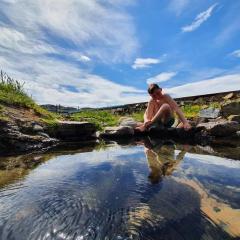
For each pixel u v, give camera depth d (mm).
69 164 3102
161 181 2316
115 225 1553
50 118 6133
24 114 5410
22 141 4363
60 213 1700
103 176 2482
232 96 11320
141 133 6383
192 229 1524
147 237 1445
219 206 1810
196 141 5352
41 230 1511
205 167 2859
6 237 1450
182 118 5559
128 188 2133
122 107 15273
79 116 9219
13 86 6504
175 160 3258
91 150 4219
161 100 5781
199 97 13180
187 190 2098
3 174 2697
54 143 5027
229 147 4527
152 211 1729
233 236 1459
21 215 1685
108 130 6320
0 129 4230
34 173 2709
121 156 3545
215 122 6391
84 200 1896
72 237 1442
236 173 2607
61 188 2158
